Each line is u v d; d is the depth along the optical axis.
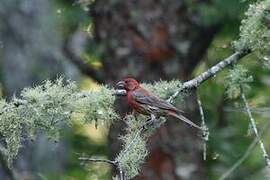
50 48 18.02
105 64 14.89
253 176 16.70
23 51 18.20
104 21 14.79
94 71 15.75
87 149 17.75
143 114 11.68
